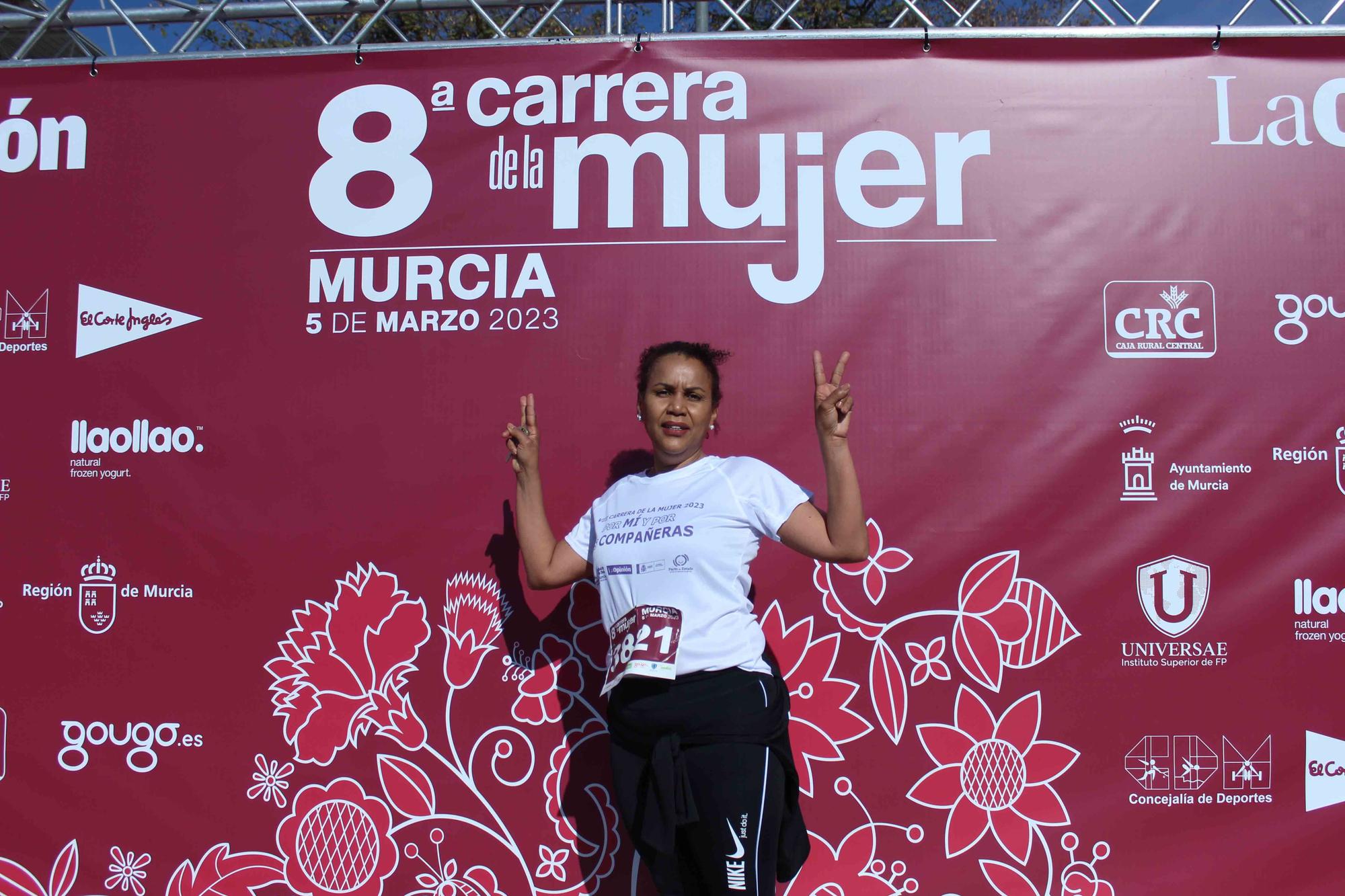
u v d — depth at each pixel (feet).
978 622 7.45
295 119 7.97
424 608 7.67
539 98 7.88
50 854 7.66
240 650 7.68
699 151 7.77
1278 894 7.22
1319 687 7.29
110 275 7.95
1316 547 7.34
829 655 7.50
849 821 7.41
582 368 7.70
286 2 8.65
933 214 7.66
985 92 7.71
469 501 7.70
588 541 6.87
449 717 7.63
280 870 7.59
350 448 7.75
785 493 6.20
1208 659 7.34
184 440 7.81
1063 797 7.34
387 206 7.88
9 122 8.12
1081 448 7.48
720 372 7.61
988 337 7.57
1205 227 7.55
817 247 7.67
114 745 7.69
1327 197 7.54
